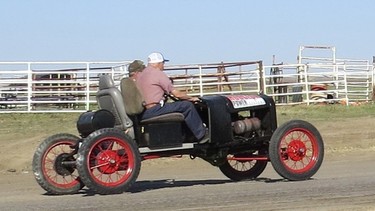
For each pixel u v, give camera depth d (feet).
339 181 33.30
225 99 33.27
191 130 32.19
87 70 79.61
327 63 96.27
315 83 86.84
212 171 45.37
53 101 77.92
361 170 40.91
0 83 78.23
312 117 71.87
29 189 35.50
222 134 32.81
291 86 88.48
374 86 93.97
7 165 49.39
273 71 88.63
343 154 55.42
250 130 33.88
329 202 26.43
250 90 85.92
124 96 31.14
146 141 31.65
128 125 31.24
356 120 68.03
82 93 79.15
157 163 50.42
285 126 33.45
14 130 63.82
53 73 78.69
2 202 29.53
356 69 95.66
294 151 33.58
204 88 84.17
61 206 27.14
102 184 30.04
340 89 90.89
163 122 31.89
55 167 31.96
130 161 30.58
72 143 32.58
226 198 27.99
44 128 64.64
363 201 26.61
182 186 33.99
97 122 30.99
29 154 51.88
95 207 26.45
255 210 24.90
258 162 36.37
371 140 61.16
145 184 35.91
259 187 31.58
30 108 78.79
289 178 33.58
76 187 32.17
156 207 25.99
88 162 29.73
